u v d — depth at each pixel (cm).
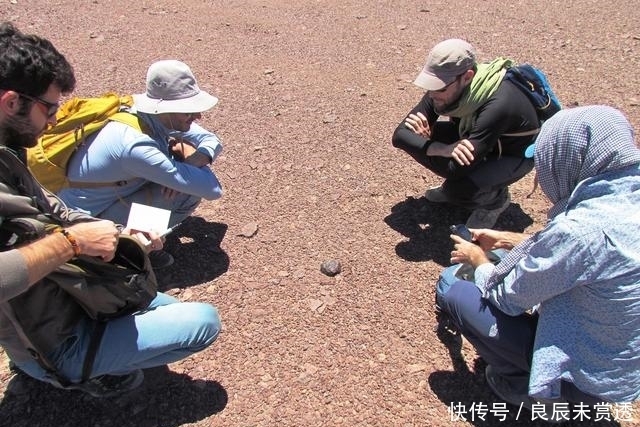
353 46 631
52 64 196
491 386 281
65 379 237
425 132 372
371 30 669
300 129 486
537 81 346
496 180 362
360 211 400
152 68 303
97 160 302
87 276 219
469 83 336
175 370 292
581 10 710
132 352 240
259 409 274
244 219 392
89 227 210
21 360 235
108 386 261
